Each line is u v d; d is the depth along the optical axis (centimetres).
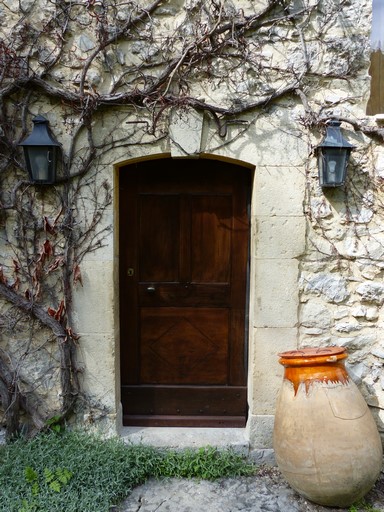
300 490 210
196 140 239
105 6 234
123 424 274
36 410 252
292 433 207
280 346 250
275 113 240
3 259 247
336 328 250
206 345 275
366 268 247
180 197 266
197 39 228
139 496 221
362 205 244
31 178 232
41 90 239
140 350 275
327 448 200
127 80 239
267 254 247
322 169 232
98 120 241
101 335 251
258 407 252
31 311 246
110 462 226
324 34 237
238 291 271
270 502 217
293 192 244
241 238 267
